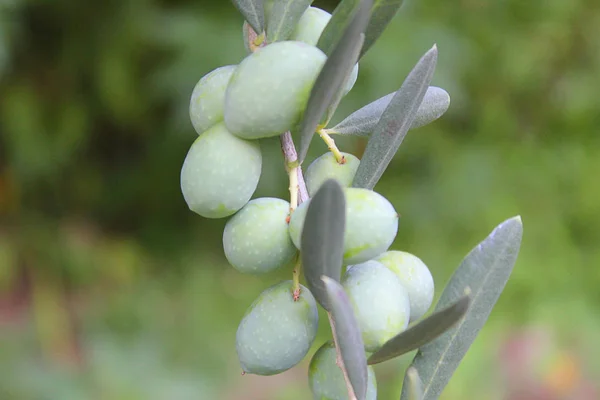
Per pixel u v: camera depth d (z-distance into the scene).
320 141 1.03
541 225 1.26
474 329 0.35
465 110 1.30
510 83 1.33
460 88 1.19
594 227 1.31
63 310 1.16
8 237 1.23
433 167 1.23
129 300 1.11
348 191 0.33
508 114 1.34
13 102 1.22
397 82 1.05
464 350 0.35
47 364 0.91
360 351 0.32
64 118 1.25
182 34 1.08
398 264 0.35
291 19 0.35
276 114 0.33
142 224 1.34
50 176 1.29
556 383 1.09
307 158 1.03
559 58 1.37
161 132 1.28
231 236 0.34
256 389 0.98
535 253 1.23
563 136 1.40
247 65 0.33
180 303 1.12
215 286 1.15
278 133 0.34
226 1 1.12
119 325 1.06
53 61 1.25
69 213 1.32
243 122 0.33
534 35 1.32
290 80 0.33
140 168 1.32
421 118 0.37
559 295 1.19
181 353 1.00
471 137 1.32
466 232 1.22
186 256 1.24
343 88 0.34
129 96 1.22
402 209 1.20
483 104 1.33
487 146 1.30
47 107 1.25
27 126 1.22
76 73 1.25
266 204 0.34
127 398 0.86
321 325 1.01
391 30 1.08
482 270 0.35
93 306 1.14
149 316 1.08
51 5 1.20
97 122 1.31
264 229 0.34
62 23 1.23
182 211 1.31
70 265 1.22
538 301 1.17
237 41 1.07
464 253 1.19
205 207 0.34
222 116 0.35
